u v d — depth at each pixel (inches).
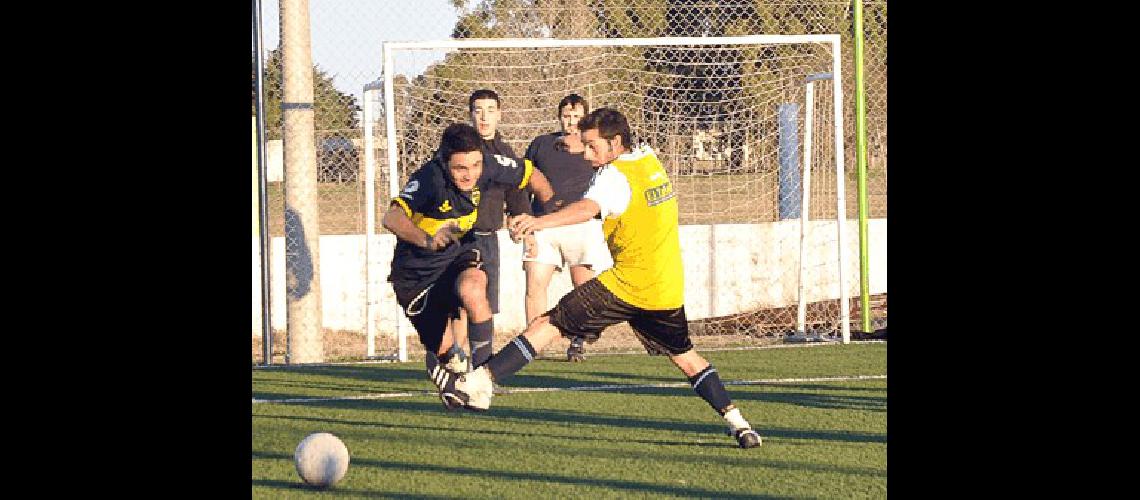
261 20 730.8
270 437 488.7
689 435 479.5
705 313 896.9
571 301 449.1
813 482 393.4
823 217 1008.2
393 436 486.0
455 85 1063.6
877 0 1190.3
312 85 773.3
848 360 711.7
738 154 1104.8
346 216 1048.2
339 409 560.7
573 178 693.9
